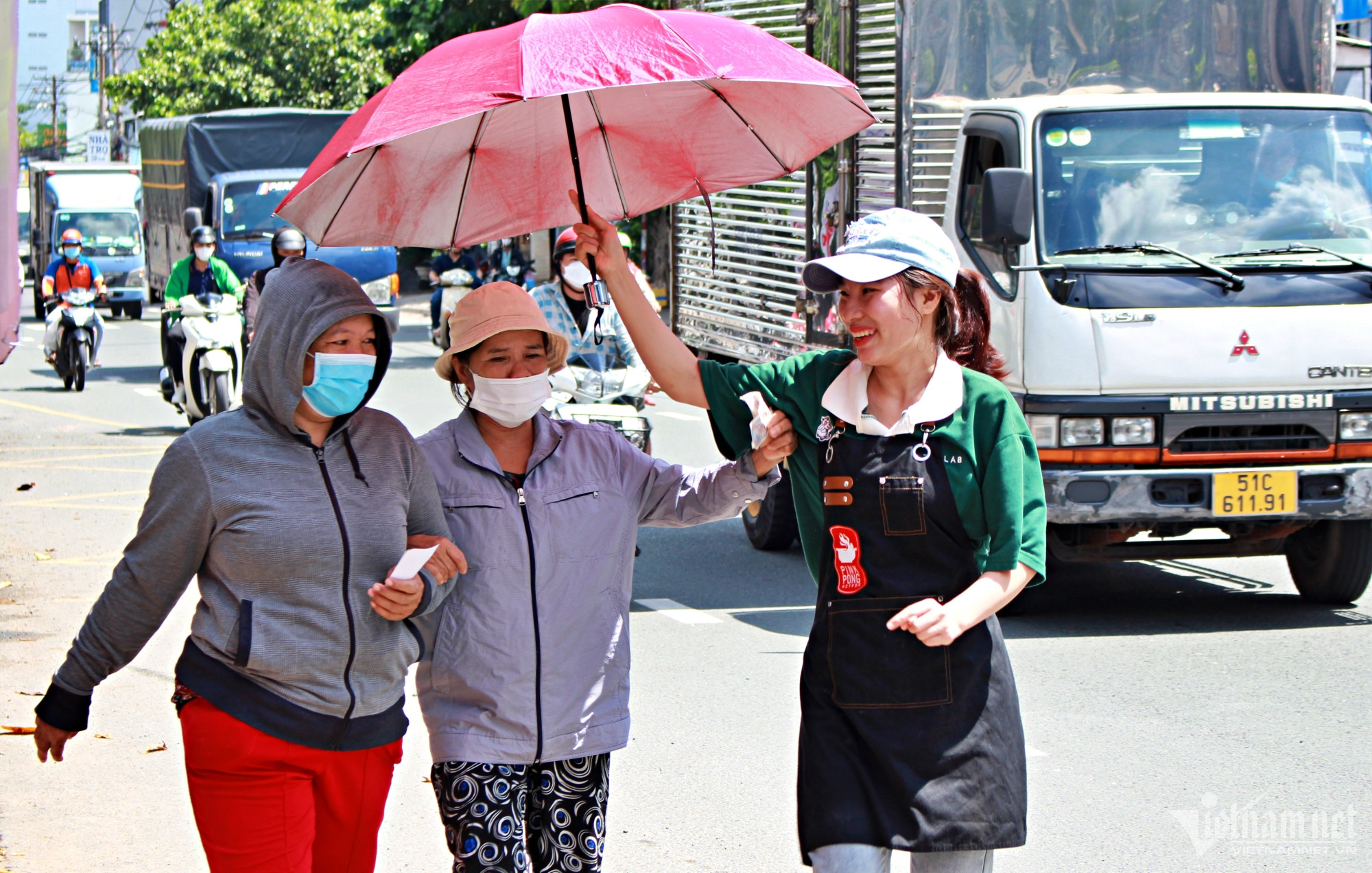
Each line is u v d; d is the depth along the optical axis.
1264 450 7.50
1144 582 9.04
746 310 10.62
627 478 3.69
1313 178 7.95
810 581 9.03
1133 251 7.61
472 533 3.53
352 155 3.17
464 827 3.49
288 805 3.23
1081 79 8.71
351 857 3.43
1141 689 6.68
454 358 3.55
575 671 3.59
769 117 3.73
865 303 3.16
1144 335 7.36
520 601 3.53
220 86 39.22
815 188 9.31
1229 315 7.41
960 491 3.16
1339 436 7.52
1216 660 7.15
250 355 3.20
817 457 3.30
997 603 3.09
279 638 3.17
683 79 3.09
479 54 3.16
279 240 14.08
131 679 6.95
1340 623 7.86
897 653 3.16
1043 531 3.16
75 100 97.81
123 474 12.80
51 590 8.56
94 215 34.25
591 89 3.04
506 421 3.56
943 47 8.34
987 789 3.15
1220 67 8.85
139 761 5.80
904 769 3.13
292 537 3.17
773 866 4.81
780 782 5.58
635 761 5.80
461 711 3.53
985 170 8.04
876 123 3.65
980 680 3.17
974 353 3.29
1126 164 7.82
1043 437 7.45
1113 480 7.35
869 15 8.66
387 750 3.41
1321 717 6.25
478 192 3.83
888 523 3.18
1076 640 7.59
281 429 3.23
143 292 32.88
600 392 8.05
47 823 5.13
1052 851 4.88
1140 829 5.06
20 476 12.68
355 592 3.24
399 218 3.79
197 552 3.19
